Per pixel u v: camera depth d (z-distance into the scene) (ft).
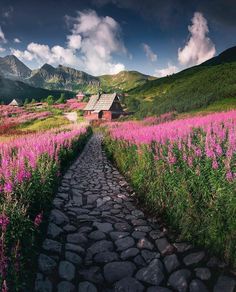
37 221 16.90
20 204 17.24
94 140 98.73
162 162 25.68
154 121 99.66
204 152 23.29
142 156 31.07
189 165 21.27
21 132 100.27
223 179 18.15
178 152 25.73
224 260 16.38
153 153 29.17
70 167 46.73
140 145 34.42
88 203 28.66
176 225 20.83
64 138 51.06
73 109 292.81
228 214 16.66
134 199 29.84
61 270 16.55
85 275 16.51
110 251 18.93
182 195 20.51
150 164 28.50
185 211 20.31
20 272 14.37
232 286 14.75
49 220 22.39
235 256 15.65
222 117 54.60
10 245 14.92
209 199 18.92
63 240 19.99
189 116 95.86
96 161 54.70
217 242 16.81
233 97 127.54
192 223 19.16
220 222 16.90
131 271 16.89
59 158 38.37
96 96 261.85
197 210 19.31
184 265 16.90
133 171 34.86
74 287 15.51
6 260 13.12
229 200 16.87
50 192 24.80
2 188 18.57
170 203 22.53
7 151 30.99
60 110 277.64
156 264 17.24
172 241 19.61
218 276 15.55
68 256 18.01
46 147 33.63
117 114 247.91
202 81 217.77
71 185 34.94
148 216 24.71
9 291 13.08
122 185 35.94
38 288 14.70
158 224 22.85
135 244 19.72
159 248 19.04
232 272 15.58
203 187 19.47
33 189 20.74
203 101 130.21
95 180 38.50
